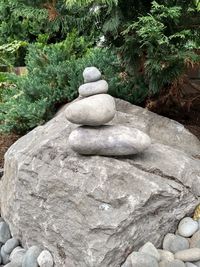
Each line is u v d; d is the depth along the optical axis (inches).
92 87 78.5
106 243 69.1
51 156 81.7
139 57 106.1
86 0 94.0
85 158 77.7
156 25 89.3
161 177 77.6
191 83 122.2
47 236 79.1
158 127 101.9
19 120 121.4
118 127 78.6
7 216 92.0
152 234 74.4
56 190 77.3
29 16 115.0
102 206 71.3
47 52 138.4
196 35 103.7
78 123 77.1
